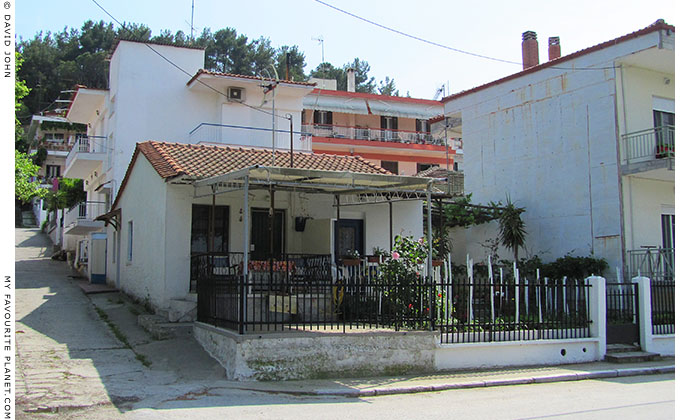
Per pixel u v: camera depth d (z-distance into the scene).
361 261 16.39
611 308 14.42
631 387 10.95
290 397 9.23
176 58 28.55
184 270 15.21
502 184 23.88
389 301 11.82
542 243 22.03
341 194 16.69
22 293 19.69
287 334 10.39
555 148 21.86
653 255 18.53
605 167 20.02
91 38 73.44
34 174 25.44
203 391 9.27
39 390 8.90
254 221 17.48
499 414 8.33
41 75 67.69
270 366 10.19
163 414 7.87
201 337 12.23
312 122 40.31
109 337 13.35
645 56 19.34
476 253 24.47
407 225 19.33
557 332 13.20
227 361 10.45
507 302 12.85
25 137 59.88
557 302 13.47
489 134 24.61
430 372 11.56
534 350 12.80
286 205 17.77
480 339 12.25
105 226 23.77
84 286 21.84
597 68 20.44
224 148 18.70
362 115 42.28
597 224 20.16
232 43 65.94
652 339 14.35
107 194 27.91
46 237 44.44
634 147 19.59
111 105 28.95
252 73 65.38
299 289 13.61
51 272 27.16
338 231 16.72
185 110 28.44
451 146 43.06
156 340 12.77
